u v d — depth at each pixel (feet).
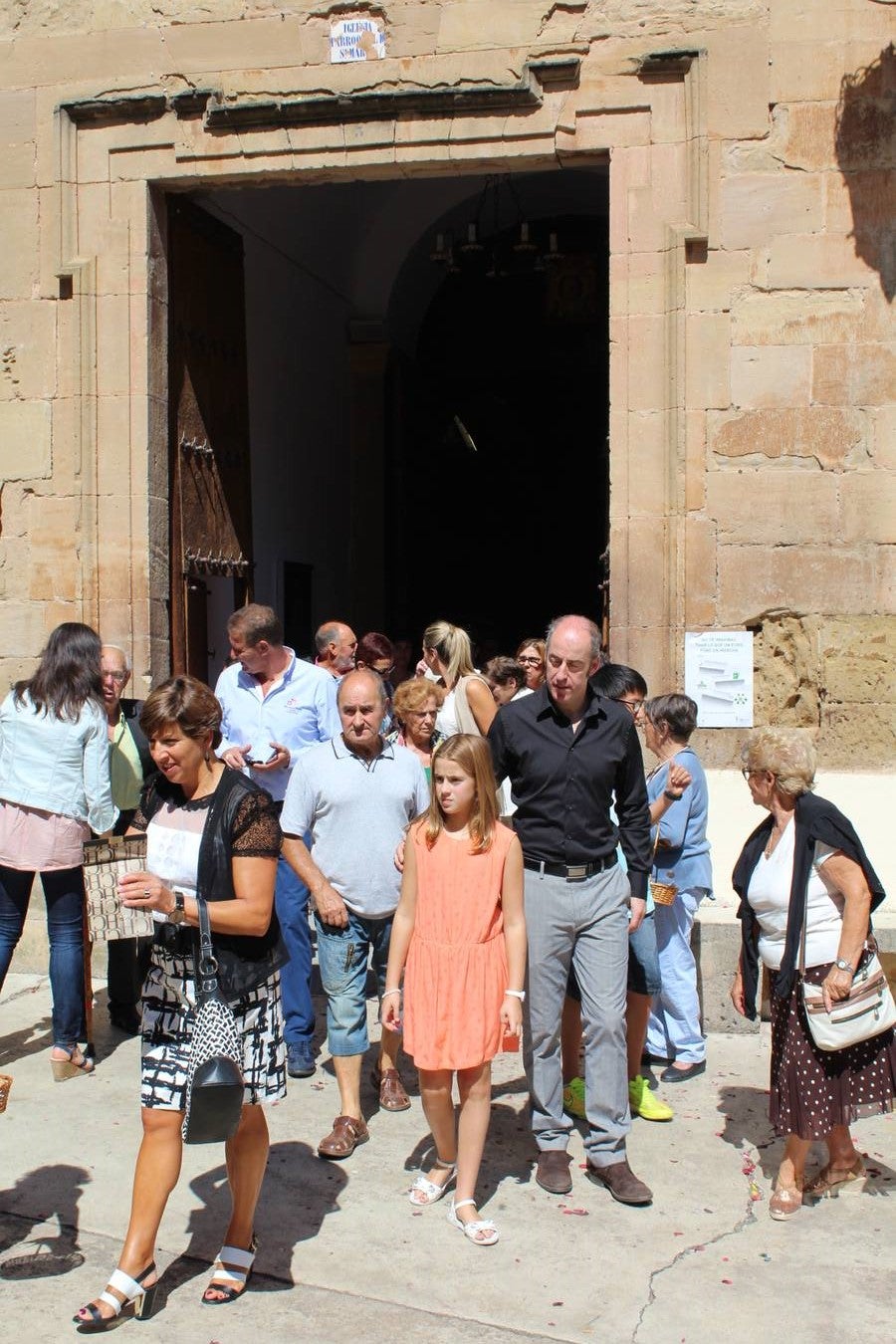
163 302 27.58
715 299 24.61
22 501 27.30
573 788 15.40
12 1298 12.92
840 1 24.22
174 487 28.02
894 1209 15.01
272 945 12.92
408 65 25.64
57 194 26.91
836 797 23.85
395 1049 18.08
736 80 24.52
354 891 16.70
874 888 14.55
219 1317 12.57
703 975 21.50
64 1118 17.61
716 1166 16.20
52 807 18.89
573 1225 14.55
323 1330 12.37
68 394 27.09
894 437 24.11
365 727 16.89
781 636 24.48
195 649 28.89
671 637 24.66
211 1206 14.96
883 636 24.09
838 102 24.25
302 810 16.92
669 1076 19.29
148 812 13.11
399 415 48.55
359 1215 14.75
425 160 25.63
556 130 25.12
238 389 31.81
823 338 24.31
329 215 40.98
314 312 41.78
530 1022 15.61
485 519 56.18
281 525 38.73
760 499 24.49
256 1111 13.03
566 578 55.98
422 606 52.37
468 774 14.67
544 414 55.31
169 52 26.63
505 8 25.31
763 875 15.15
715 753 24.58
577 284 51.19
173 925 12.57
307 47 26.07
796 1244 14.10
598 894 15.48
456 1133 16.99
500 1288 13.14
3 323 27.27
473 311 52.95
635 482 24.93
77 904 19.22
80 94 26.99
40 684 19.11
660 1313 12.67
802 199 24.35
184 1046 12.64
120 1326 12.39
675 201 24.77
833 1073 14.51
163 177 26.68
